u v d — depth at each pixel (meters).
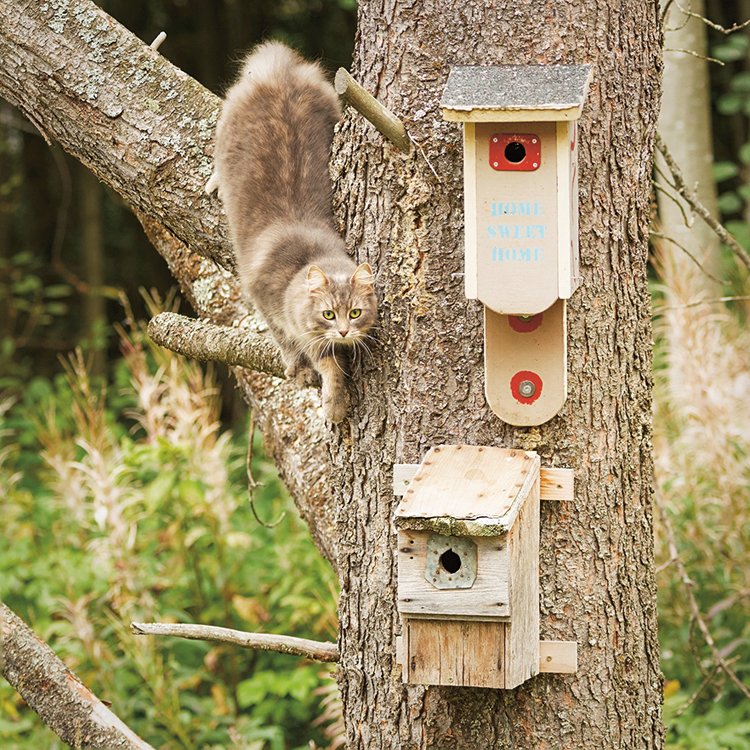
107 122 6.62
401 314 5.60
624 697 5.67
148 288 21.97
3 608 6.54
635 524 5.69
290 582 10.90
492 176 5.19
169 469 10.96
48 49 6.62
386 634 5.75
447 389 5.56
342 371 5.78
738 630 10.22
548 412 5.43
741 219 20.75
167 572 11.12
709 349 10.62
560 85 5.07
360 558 5.82
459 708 5.63
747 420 10.80
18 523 12.50
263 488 12.83
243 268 6.56
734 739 8.95
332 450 5.96
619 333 5.59
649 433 5.78
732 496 10.26
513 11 5.37
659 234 7.78
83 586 11.02
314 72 7.15
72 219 22.08
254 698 10.19
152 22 22.03
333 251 6.11
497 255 5.24
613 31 5.45
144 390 11.31
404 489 5.54
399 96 5.51
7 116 20.88
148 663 10.05
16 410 16.20
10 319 19.23
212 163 6.63
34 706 6.38
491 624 5.18
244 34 21.64
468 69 5.29
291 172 6.58
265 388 7.93
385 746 5.78
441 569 5.17
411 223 5.55
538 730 5.58
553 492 5.48
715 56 17.30
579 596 5.56
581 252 5.52
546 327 5.40
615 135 5.50
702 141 12.30
